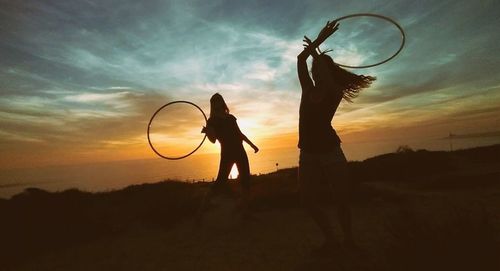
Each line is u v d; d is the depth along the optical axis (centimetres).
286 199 730
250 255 427
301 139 408
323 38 403
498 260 278
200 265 406
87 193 991
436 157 1149
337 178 395
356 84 414
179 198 721
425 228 321
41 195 751
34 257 485
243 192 628
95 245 529
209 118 615
